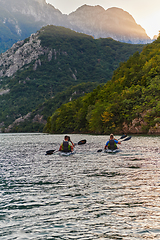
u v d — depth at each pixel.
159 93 86.06
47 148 34.31
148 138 53.66
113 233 6.13
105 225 6.60
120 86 116.06
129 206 7.95
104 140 51.31
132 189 9.91
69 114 142.75
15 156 24.17
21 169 16.03
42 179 12.55
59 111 159.38
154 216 7.12
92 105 121.62
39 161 19.94
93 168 15.45
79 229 6.40
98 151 25.52
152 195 9.04
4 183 11.79
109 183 11.08
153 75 99.06
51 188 10.54
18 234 6.18
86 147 31.84
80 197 9.06
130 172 13.59
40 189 10.44
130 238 5.88
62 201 8.66
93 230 6.33
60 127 144.12
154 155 21.41
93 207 7.96
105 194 9.34
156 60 106.94
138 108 87.06
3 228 6.55
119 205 8.06
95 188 10.27
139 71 113.56
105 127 98.06
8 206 8.27
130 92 95.38
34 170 15.48
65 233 6.18
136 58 135.50
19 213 7.60
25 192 10.01
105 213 7.41
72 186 10.78
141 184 10.70
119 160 18.84
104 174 13.27
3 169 16.14
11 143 49.84
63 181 11.88
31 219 7.12
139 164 16.44
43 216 7.32
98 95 129.75
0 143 50.59
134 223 6.68
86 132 125.75
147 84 97.12
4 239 5.91
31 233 6.23
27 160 20.75
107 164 16.97
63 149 24.14
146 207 7.82
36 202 8.65
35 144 44.38
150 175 12.64
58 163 18.39
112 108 94.69
